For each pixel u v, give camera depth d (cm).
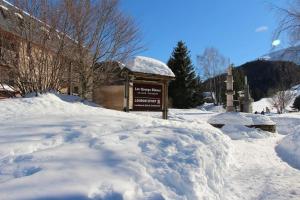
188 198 448
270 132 1595
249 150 1065
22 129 632
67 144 546
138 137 607
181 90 4575
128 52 1393
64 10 1212
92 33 1296
